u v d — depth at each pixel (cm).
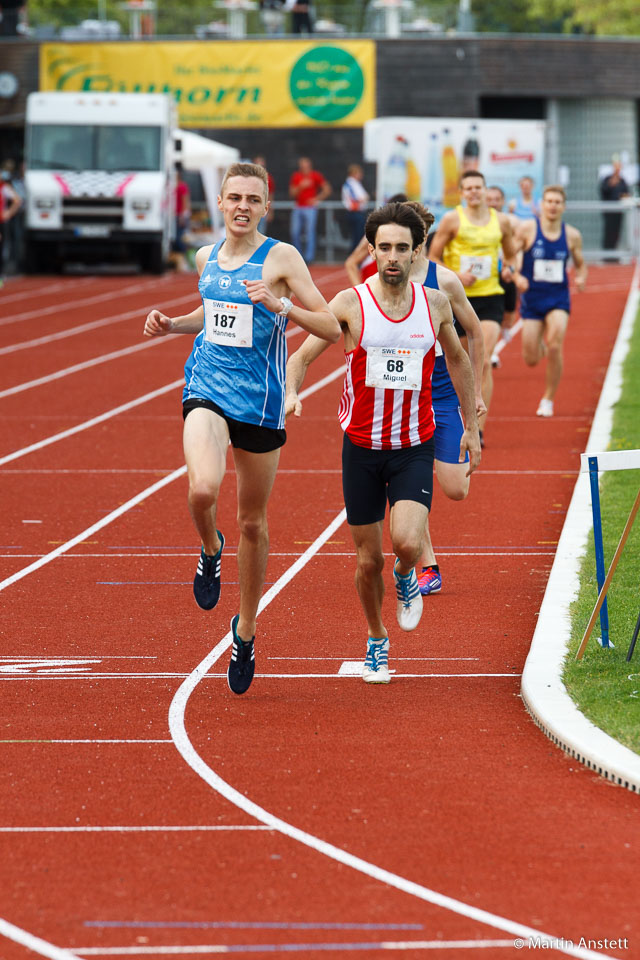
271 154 12056
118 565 2873
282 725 1889
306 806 1595
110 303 8794
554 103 12531
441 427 2492
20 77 12025
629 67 12575
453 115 12100
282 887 1379
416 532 1956
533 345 4525
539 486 3584
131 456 4116
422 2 13162
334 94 11975
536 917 1312
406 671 2145
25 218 10588
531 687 1952
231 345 1884
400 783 1666
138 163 10538
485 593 2608
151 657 2239
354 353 1980
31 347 6762
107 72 11969
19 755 1778
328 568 2820
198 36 12525
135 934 1281
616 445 3772
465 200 3641
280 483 3722
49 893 1369
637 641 2130
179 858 1452
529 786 1652
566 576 2528
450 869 1419
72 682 2103
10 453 4169
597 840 1492
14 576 2788
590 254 11938
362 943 1261
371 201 12056
